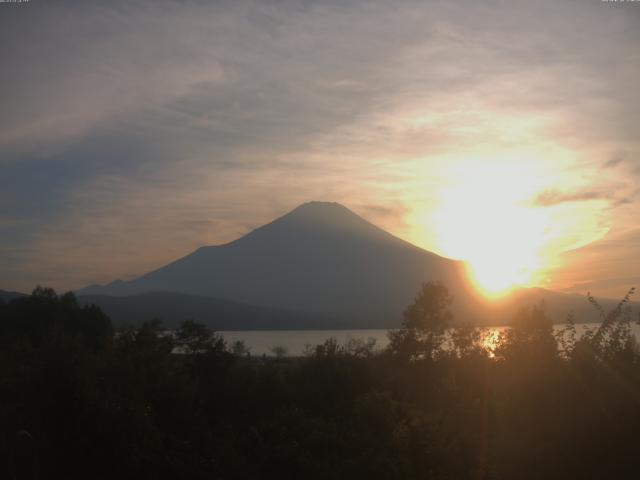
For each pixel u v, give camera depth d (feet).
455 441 43.32
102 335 116.06
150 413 59.21
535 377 34.63
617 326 34.94
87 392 50.08
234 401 82.43
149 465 46.01
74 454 45.57
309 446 54.85
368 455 49.39
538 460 32.94
